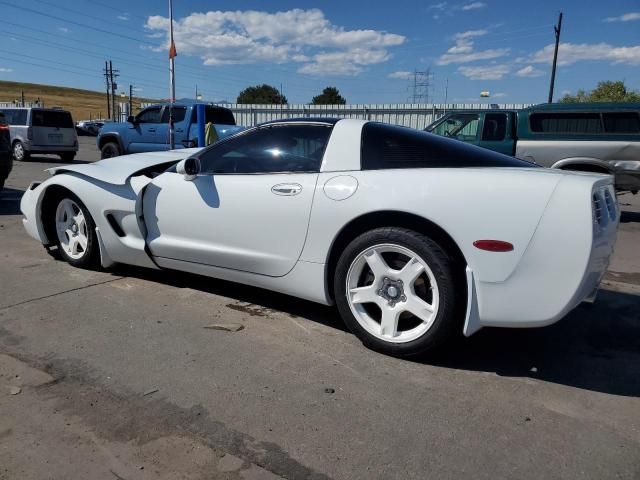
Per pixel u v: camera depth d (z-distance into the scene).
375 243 3.03
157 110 13.77
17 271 4.60
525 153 9.46
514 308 2.75
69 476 2.04
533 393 2.75
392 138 3.32
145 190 4.10
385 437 2.32
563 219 2.64
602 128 9.02
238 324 3.54
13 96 106.62
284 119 3.62
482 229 2.76
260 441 2.27
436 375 2.91
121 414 2.46
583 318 3.91
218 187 3.70
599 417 2.53
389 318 3.07
